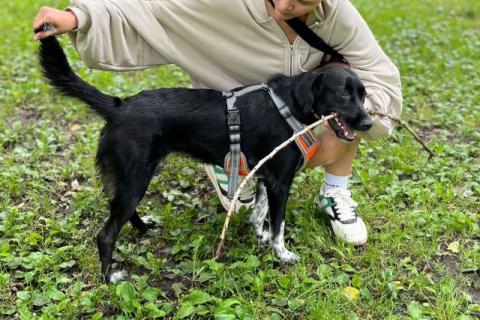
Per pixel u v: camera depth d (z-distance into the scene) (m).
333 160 3.63
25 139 4.88
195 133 3.26
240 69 3.52
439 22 9.16
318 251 3.54
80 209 3.89
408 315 3.05
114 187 3.18
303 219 3.78
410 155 4.75
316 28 3.35
